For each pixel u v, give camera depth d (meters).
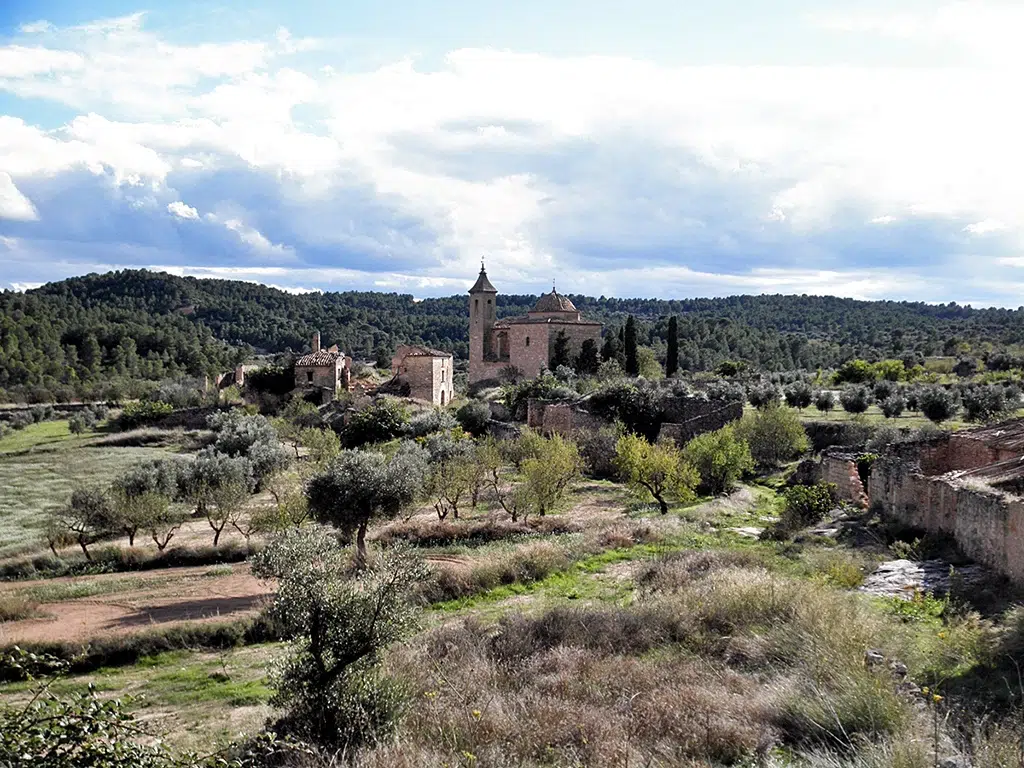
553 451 34.75
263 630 18.09
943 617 12.48
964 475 17.91
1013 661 9.66
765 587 14.05
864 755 7.23
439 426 52.44
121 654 16.94
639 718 9.28
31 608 20.11
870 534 19.95
